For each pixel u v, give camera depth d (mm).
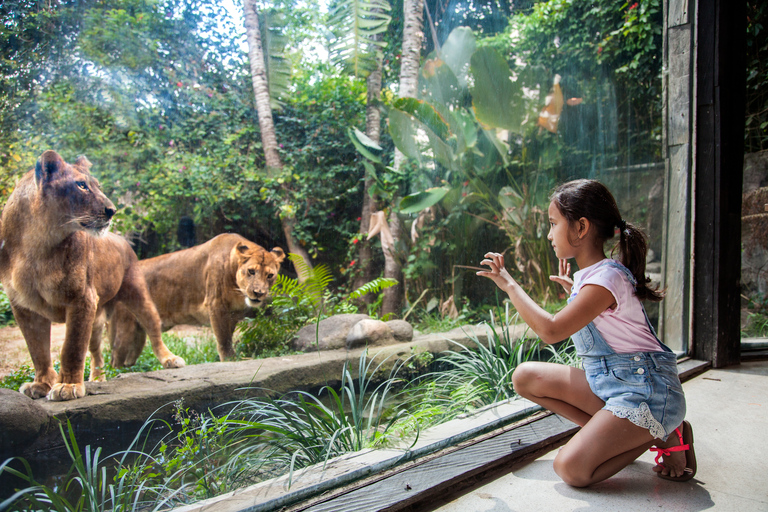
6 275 1701
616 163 6668
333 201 3324
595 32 6434
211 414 1862
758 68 6078
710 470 1815
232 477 1766
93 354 2127
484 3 5883
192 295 2457
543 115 6039
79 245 1893
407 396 2930
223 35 2379
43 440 1526
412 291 4516
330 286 3473
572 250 1756
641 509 1515
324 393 2641
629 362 1646
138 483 1574
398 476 1627
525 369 1925
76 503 1484
